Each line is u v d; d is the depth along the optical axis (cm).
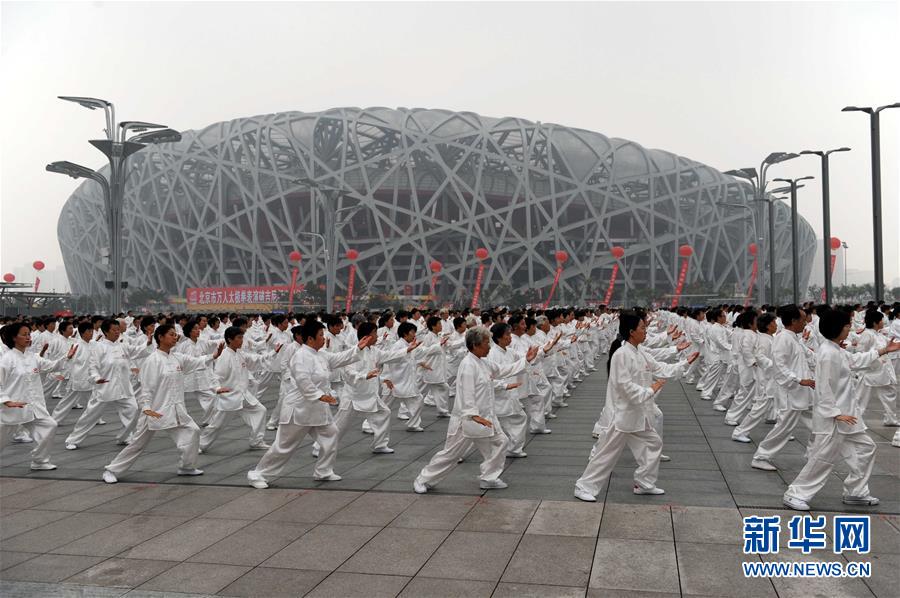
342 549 578
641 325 716
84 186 10725
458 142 9019
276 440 809
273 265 9212
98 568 546
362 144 9244
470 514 671
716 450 971
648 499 714
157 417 829
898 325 1494
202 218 9238
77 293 11369
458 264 9406
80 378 1245
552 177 9188
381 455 983
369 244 9362
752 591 475
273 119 8938
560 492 752
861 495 659
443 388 1340
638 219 9475
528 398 1118
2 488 814
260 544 596
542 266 9762
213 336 1630
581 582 496
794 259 3791
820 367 652
